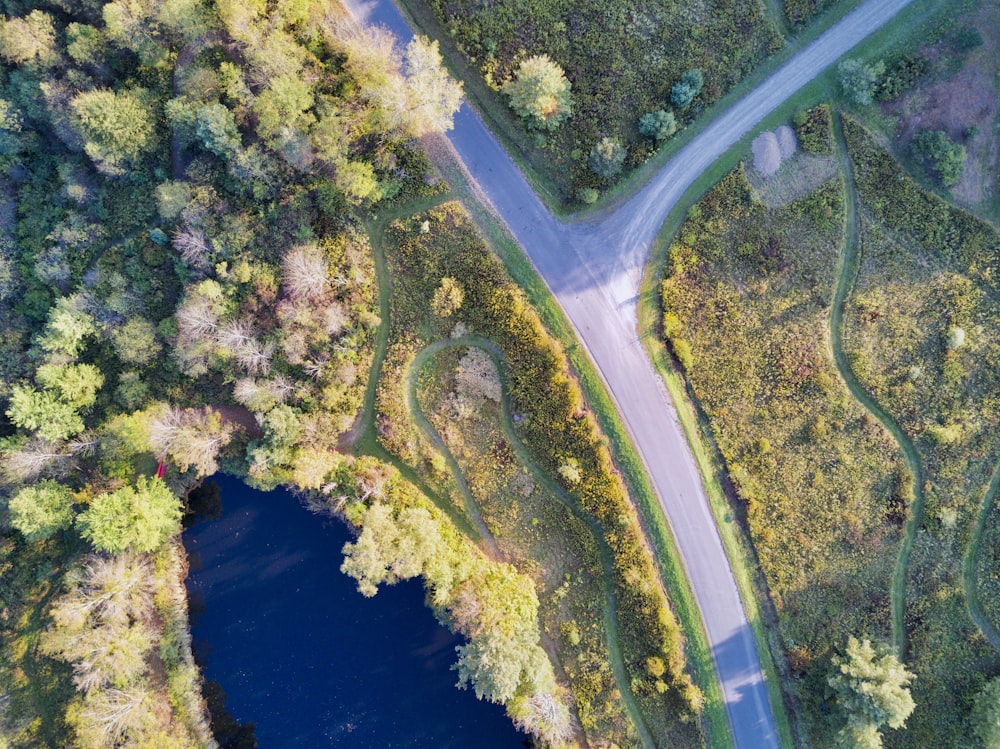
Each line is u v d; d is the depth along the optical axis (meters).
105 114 61.72
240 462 69.56
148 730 64.69
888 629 62.91
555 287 65.94
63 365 66.12
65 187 67.06
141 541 63.19
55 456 65.75
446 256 66.62
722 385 64.81
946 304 62.06
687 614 64.69
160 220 67.31
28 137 66.94
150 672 67.25
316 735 70.69
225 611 71.44
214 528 72.25
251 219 65.06
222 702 70.75
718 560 64.94
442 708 70.62
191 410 67.31
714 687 64.38
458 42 64.00
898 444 63.19
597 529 66.44
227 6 59.06
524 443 67.25
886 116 62.00
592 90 63.31
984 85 60.06
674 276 64.81
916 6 61.50
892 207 62.12
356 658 70.88
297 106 60.59
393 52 65.50
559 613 67.50
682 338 64.81
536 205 66.06
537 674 62.88
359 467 68.12
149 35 62.75
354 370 67.69
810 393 63.78
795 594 64.00
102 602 63.91
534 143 64.50
